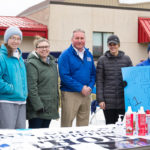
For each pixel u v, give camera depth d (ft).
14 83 11.56
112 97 14.34
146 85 12.85
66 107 14.39
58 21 41.60
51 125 22.81
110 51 14.57
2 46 11.78
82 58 14.35
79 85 13.97
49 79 13.12
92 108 22.76
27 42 40.88
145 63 14.80
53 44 41.47
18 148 7.14
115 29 45.29
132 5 46.73
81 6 42.83
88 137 8.41
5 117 11.42
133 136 8.61
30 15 47.83
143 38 45.62
